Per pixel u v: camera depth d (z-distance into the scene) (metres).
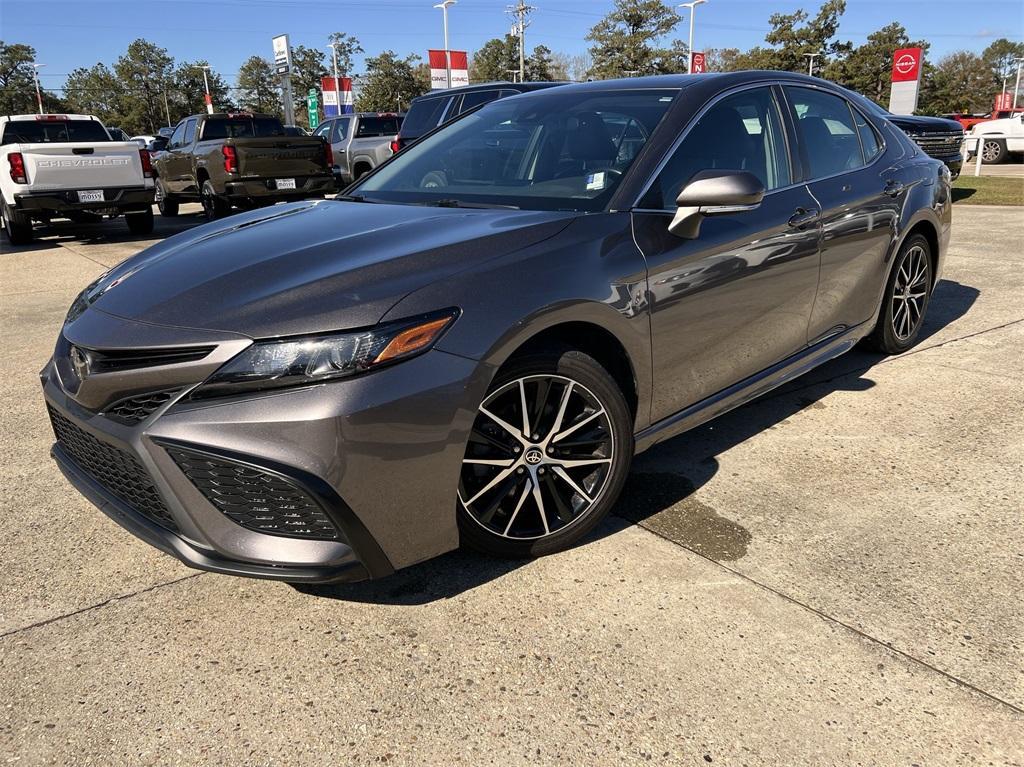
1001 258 7.38
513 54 67.50
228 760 1.86
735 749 1.86
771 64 56.34
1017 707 1.96
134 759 1.87
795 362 3.56
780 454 3.41
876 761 1.81
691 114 3.10
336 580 2.15
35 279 8.19
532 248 2.47
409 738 1.91
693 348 2.92
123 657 2.22
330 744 1.90
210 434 2.06
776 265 3.21
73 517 3.04
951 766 1.79
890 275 4.26
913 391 4.09
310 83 84.38
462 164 3.43
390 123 15.88
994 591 2.42
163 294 2.37
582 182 2.93
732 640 2.23
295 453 2.04
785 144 3.50
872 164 4.08
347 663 2.18
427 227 2.65
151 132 87.31
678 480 3.20
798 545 2.70
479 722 1.96
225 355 2.07
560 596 2.45
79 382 2.34
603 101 3.37
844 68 55.66
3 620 2.40
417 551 2.29
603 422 2.62
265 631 2.32
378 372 2.08
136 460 2.18
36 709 2.03
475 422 2.35
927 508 2.92
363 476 2.10
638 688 2.06
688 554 2.66
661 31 51.69
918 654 2.15
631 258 2.64
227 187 11.96
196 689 2.09
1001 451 3.37
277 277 2.32
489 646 2.23
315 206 3.32
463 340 2.21
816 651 2.17
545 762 1.83
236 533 2.14
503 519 2.54
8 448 3.71
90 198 10.75
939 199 4.52
